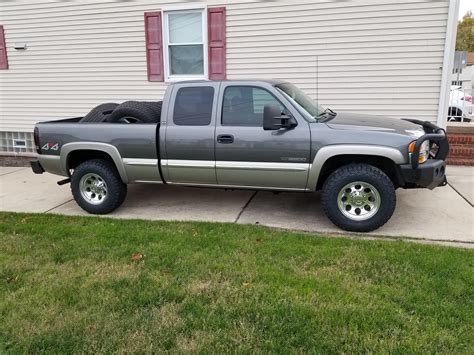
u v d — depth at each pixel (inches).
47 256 162.9
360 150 176.2
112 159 215.2
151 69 337.1
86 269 150.5
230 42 315.3
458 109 419.2
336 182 181.8
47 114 376.8
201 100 199.3
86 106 362.9
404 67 285.4
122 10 332.2
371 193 180.9
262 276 141.6
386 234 181.5
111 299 129.3
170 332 112.3
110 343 108.3
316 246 166.2
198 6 314.3
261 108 192.1
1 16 366.3
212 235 181.2
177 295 130.6
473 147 301.4
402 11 277.1
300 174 186.5
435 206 218.7
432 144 198.2
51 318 120.3
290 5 297.1
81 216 216.4
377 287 132.5
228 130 192.7
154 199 246.4
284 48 305.3
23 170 341.4
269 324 114.3
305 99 208.5
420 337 107.0
